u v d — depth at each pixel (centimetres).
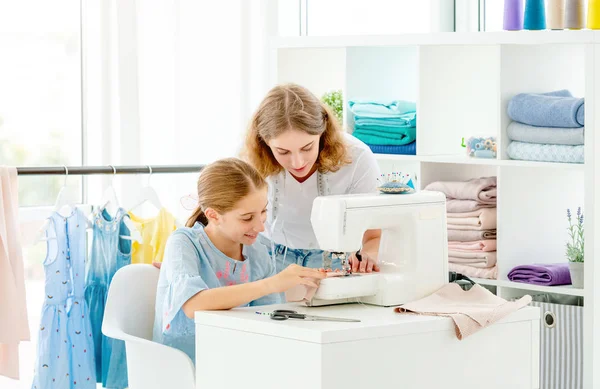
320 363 191
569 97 334
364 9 459
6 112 383
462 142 371
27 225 377
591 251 310
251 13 420
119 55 375
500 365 227
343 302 235
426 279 237
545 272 336
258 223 246
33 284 380
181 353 235
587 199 310
